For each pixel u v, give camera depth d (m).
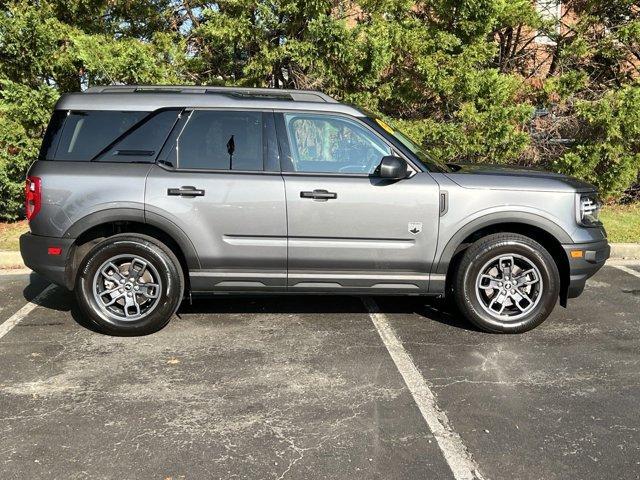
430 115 9.16
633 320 5.27
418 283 4.80
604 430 3.44
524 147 8.66
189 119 4.73
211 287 4.78
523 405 3.73
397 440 3.32
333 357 4.44
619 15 9.57
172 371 4.19
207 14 8.14
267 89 5.02
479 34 8.74
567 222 4.73
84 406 3.69
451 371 4.21
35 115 7.80
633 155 9.27
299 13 8.16
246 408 3.68
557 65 9.89
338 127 4.78
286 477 2.99
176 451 3.21
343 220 4.66
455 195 4.68
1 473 3.00
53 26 8.07
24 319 5.21
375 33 8.04
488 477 2.99
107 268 4.73
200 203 4.62
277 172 4.70
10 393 3.85
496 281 4.84
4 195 8.02
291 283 4.78
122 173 4.62
